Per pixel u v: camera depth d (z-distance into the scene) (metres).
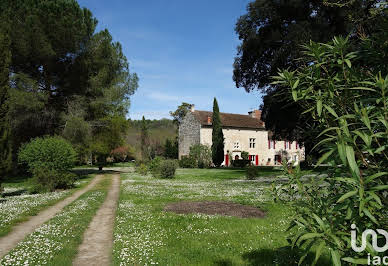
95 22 32.53
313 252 5.15
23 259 5.55
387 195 2.13
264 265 4.98
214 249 6.01
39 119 28.09
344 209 2.21
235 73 28.34
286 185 2.85
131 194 15.49
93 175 33.09
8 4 25.52
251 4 24.73
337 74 2.72
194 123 51.88
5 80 14.88
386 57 2.57
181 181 24.11
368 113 2.23
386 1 3.20
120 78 34.47
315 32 20.03
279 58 21.56
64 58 28.70
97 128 34.28
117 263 5.36
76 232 7.72
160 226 8.12
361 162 2.14
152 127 73.31
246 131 53.81
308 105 2.83
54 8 26.88
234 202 12.38
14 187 22.16
